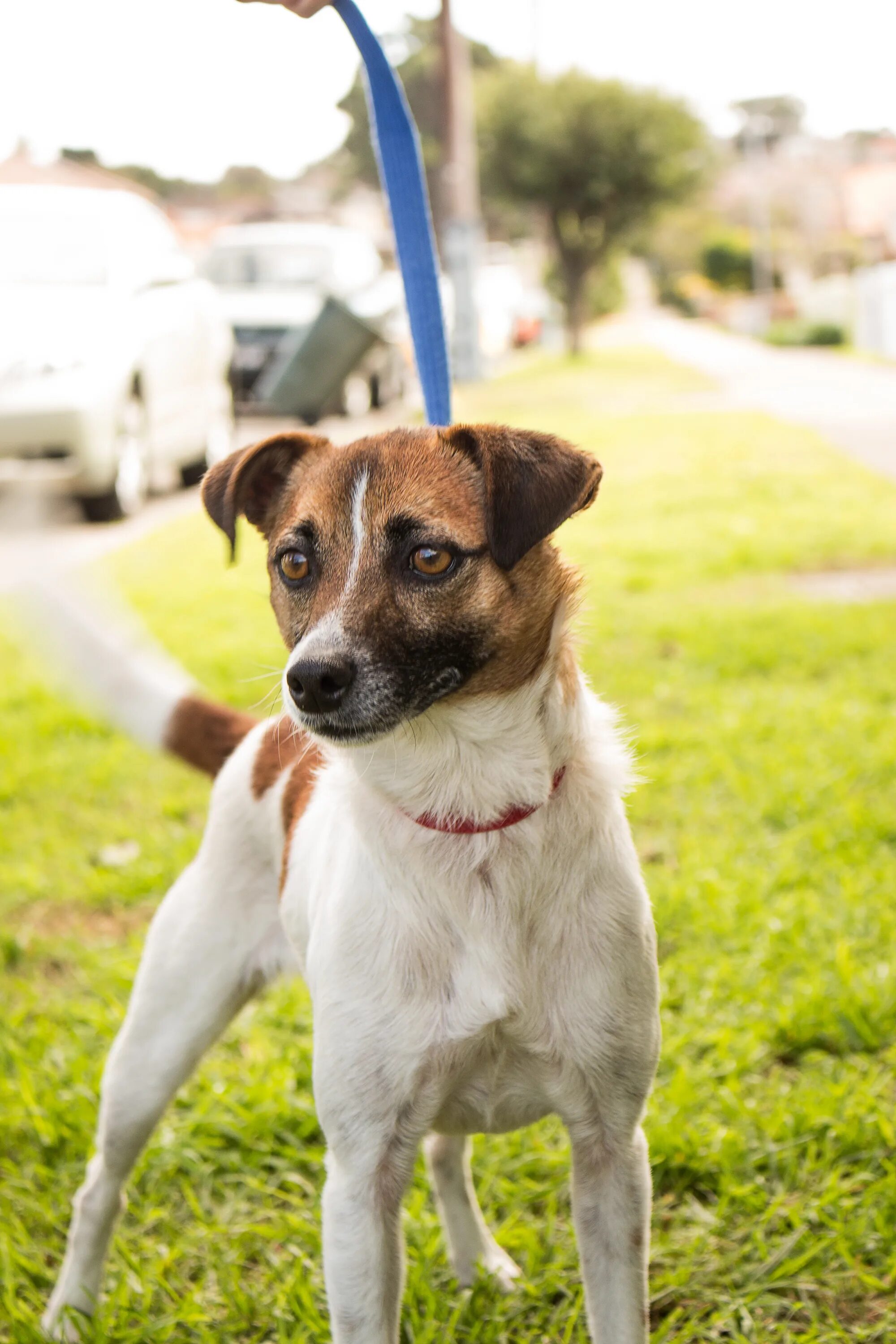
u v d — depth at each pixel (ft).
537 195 117.19
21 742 21.22
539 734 8.26
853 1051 12.32
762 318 148.46
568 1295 9.88
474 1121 8.86
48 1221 10.98
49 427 31.78
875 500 37.60
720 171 128.98
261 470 9.65
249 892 9.99
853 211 219.41
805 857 15.83
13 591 12.15
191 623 26.68
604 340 145.59
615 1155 8.52
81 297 34.17
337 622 7.93
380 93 10.76
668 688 21.80
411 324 10.82
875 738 19.29
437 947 8.23
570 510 8.04
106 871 16.74
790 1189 10.73
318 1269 10.28
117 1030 13.21
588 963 8.29
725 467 44.57
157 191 231.91
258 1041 12.96
